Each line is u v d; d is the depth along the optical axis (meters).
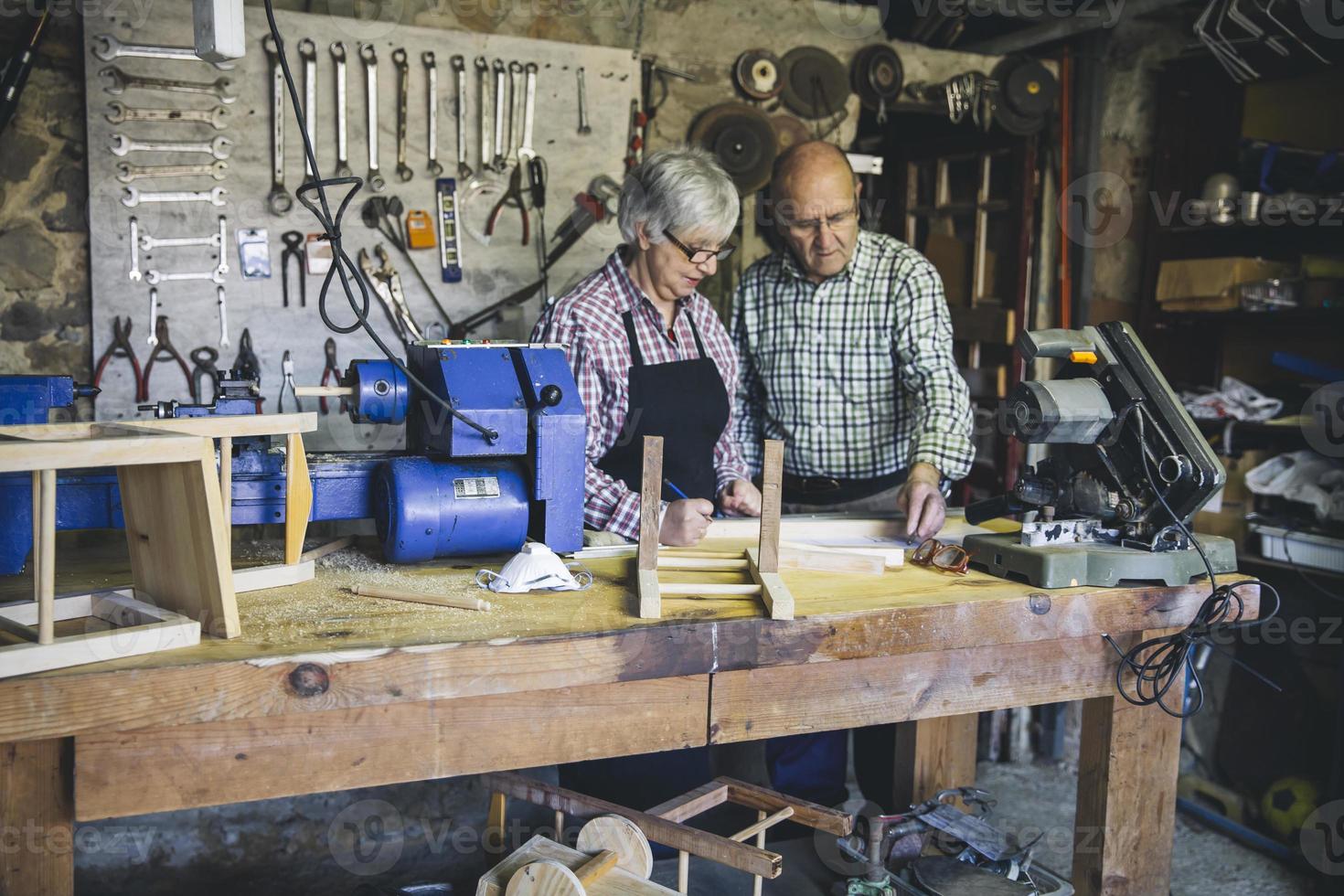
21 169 3.00
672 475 2.36
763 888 2.24
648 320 2.35
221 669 1.31
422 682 1.41
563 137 3.54
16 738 1.23
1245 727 3.40
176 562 1.49
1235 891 2.92
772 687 1.66
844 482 2.92
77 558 1.90
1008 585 1.86
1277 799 3.13
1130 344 1.95
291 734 1.39
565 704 1.53
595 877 1.71
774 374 2.92
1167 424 1.85
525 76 3.45
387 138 3.32
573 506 1.88
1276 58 3.58
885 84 3.94
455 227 3.40
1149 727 1.99
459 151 3.41
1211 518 3.46
